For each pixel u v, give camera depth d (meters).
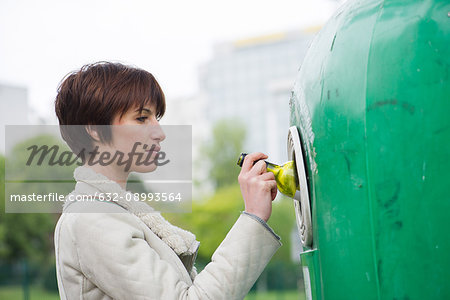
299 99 1.29
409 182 1.04
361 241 1.07
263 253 1.27
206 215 29.55
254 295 18.17
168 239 1.38
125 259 1.21
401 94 1.05
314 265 1.21
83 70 1.41
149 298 1.19
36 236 23.53
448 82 1.04
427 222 1.03
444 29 1.06
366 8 1.15
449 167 1.03
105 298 1.26
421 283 1.02
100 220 1.25
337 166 1.11
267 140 76.69
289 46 80.50
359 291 1.08
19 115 36.06
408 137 1.04
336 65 1.14
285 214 29.89
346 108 1.10
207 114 77.81
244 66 80.81
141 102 1.38
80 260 1.24
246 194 1.31
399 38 1.07
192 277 1.48
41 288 16.16
